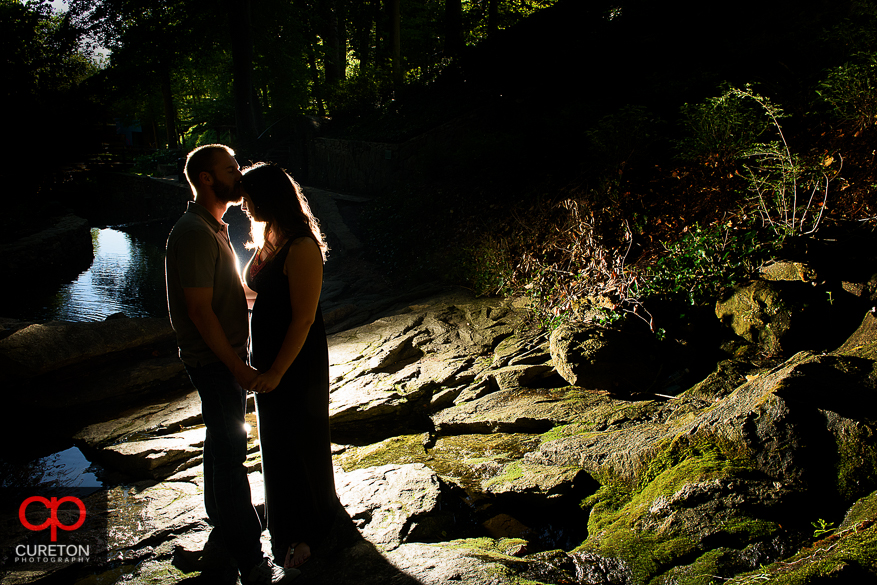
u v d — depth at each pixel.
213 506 2.59
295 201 2.32
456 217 9.12
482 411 4.07
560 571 2.27
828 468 2.40
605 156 6.91
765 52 7.44
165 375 4.88
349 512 2.84
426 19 22.09
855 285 4.06
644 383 4.23
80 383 4.62
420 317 6.06
